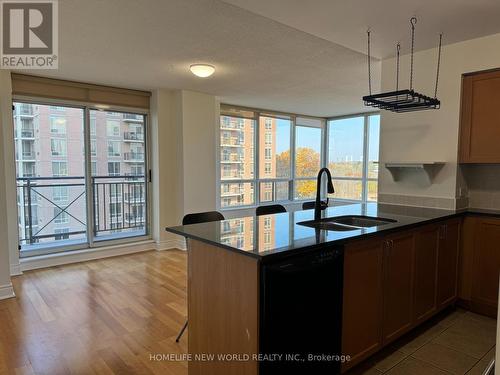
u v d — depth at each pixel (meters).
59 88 4.27
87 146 4.62
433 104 2.62
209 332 1.84
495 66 2.80
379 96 2.48
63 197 4.67
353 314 1.97
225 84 4.59
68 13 2.42
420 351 2.35
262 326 1.54
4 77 3.75
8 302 3.16
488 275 2.86
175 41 2.96
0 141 3.18
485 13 2.38
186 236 1.94
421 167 3.11
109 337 2.53
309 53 3.29
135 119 5.11
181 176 5.03
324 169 2.59
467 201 3.30
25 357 2.26
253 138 6.59
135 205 5.32
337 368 1.89
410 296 2.41
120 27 2.66
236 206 6.37
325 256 1.76
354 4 2.23
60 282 3.71
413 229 2.40
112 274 3.99
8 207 3.85
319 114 7.36
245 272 1.59
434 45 3.06
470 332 2.62
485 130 2.92
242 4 2.22
